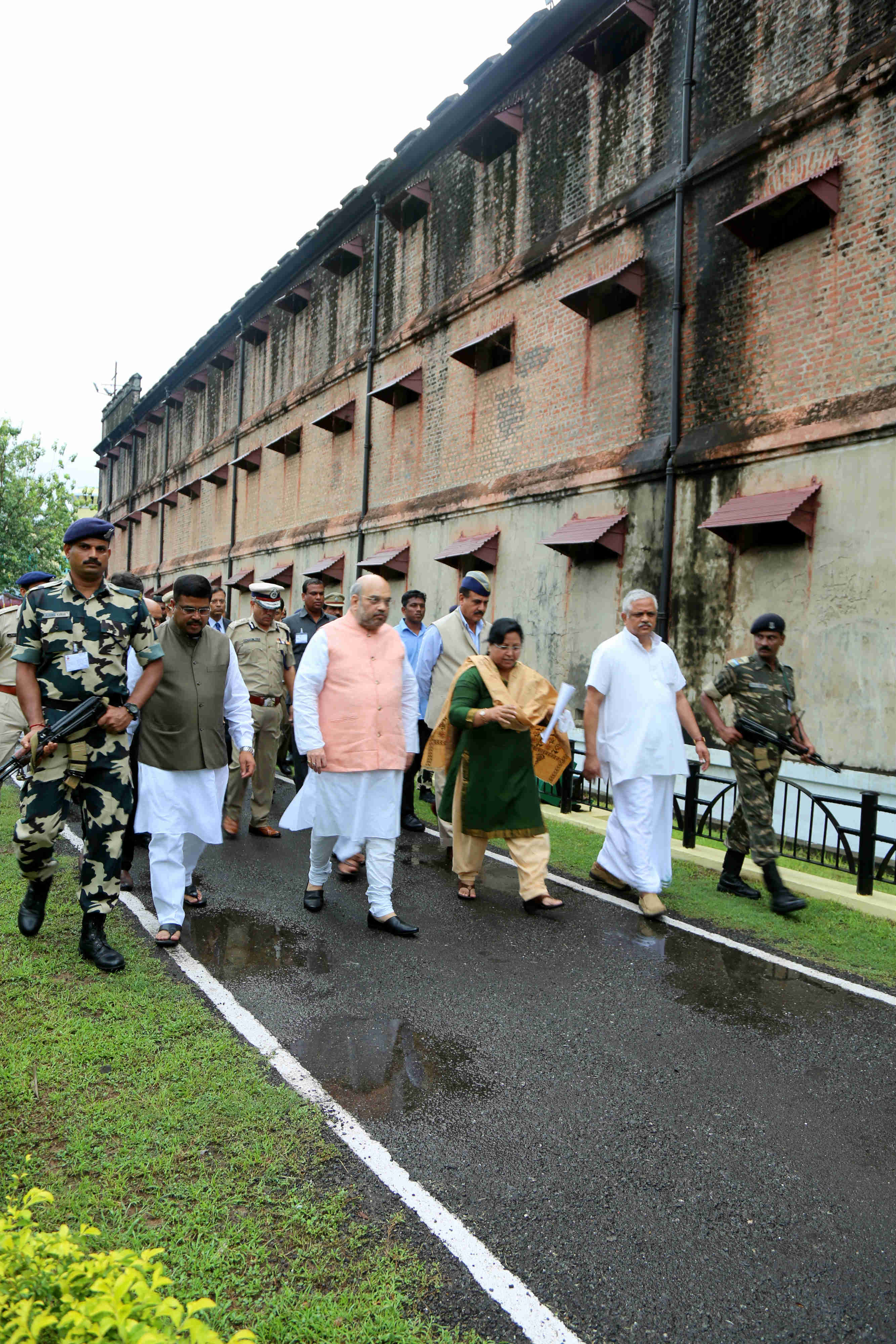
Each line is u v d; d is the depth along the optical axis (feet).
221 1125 9.66
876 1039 12.90
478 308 46.29
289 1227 8.04
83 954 14.44
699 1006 13.85
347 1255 7.72
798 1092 11.19
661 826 19.38
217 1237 7.82
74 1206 8.08
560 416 40.04
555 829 27.27
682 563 33.27
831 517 28.02
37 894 15.28
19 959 14.30
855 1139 10.12
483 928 17.39
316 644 17.01
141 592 18.29
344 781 16.92
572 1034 12.63
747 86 31.78
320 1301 7.12
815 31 29.37
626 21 36.11
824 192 28.04
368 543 56.49
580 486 37.93
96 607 14.34
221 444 84.64
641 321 35.68
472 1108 10.42
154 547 106.83
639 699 18.86
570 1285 7.52
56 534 119.03
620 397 36.65
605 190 38.14
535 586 41.04
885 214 26.89
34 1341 4.02
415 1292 7.33
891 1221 8.62
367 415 57.21
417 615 27.04
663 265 34.71
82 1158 8.89
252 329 76.13
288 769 35.91
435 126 48.98
